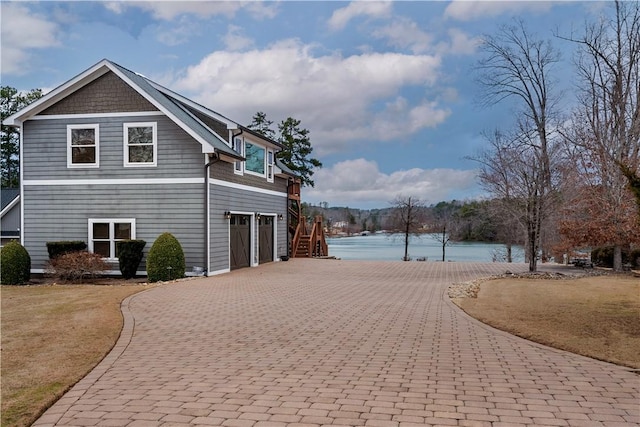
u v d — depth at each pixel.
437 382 4.59
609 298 10.20
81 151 15.76
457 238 39.44
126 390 4.46
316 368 5.11
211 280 14.05
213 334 6.95
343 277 15.14
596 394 4.24
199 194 15.22
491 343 6.27
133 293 11.21
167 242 14.29
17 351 5.93
